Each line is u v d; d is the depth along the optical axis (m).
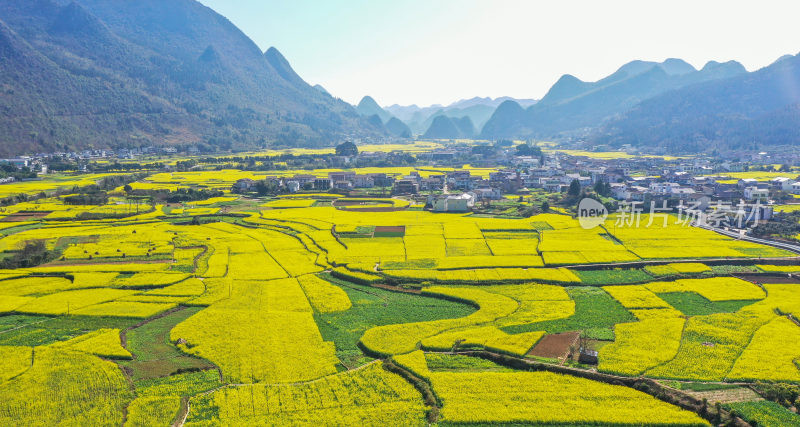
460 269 103.81
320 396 57.59
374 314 82.69
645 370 61.31
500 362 65.19
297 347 69.50
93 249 120.38
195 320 78.62
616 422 51.88
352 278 99.75
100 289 93.69
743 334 70.69
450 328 75.50
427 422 52.84
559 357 65.56
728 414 52.41
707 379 59.19
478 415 53.19
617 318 78.19
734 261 105.31
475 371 63.22
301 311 82.94
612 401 55.38
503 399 56.09
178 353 69.06
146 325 78.75
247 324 77.00
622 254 110.50
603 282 95.38
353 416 53.72
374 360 66.81
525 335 71.19
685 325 74.44
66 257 114.00
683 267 101.56
